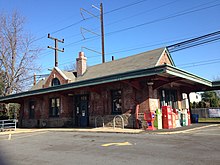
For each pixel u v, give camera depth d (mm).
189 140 10055
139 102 15922
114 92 17906
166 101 17906
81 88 18562
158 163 6398
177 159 6742
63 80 22812
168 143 9453
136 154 7656
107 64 21891
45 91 20250
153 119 15141
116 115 17125
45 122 23344
